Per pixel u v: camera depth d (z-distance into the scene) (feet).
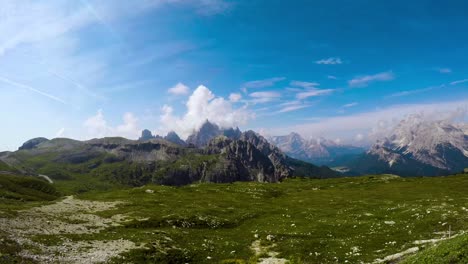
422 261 91.86
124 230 188.44
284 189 490.49
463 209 203.31
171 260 144.05
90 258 126.72
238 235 204.13
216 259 152.46
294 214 264.93
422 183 463.83
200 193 400.26
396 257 126.11
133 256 137.69
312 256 150.82
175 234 187.52
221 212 271.28
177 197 351.25
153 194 365.20
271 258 152.46
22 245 126.41
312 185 541.75
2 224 152.25
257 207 308.40
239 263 142.00
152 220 221.66
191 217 238.07
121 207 269.85
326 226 210.18
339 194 398.21
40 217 187.73
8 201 290.97
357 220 220.64
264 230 211.82
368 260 133.69
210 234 202.08
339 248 158.40
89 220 205.57
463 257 82.79
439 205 236.84
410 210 225.15
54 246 135.64
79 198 316.81
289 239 183.42
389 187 446.60
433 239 147.33
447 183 438.40
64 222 187.73
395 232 175.94
